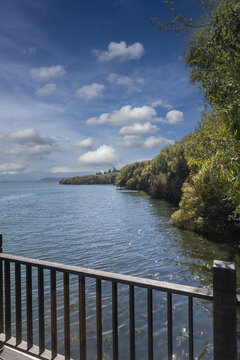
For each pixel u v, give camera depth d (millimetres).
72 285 11891
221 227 20422
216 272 1619
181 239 20453
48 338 7852
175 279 12516
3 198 72000
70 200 64688
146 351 7098
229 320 1582
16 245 20266
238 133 4711
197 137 5688
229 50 5137
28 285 2404
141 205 48062
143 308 9648
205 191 20516
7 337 2602
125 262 15609
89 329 8188
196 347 7148
